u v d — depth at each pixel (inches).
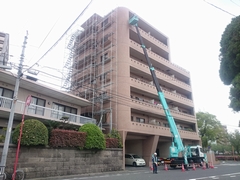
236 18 268.8
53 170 589.6
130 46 1102.4
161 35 1438.2
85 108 1123.9
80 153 676.7
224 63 271.0
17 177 484.7
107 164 751.7
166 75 1298.0
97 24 1306.6
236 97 253.3
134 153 1135.0
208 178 495.8
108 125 975.0
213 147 2503.7
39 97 815.7
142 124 1007.6
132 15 1213.1
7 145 462.3
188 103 1419.8
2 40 1096.2
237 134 2110.0
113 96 1005.2
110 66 1082.1
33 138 546.0
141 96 1150.3
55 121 695.1
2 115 666.2
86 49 1309.1
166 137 1162.6
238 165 1064.2
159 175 575.2
